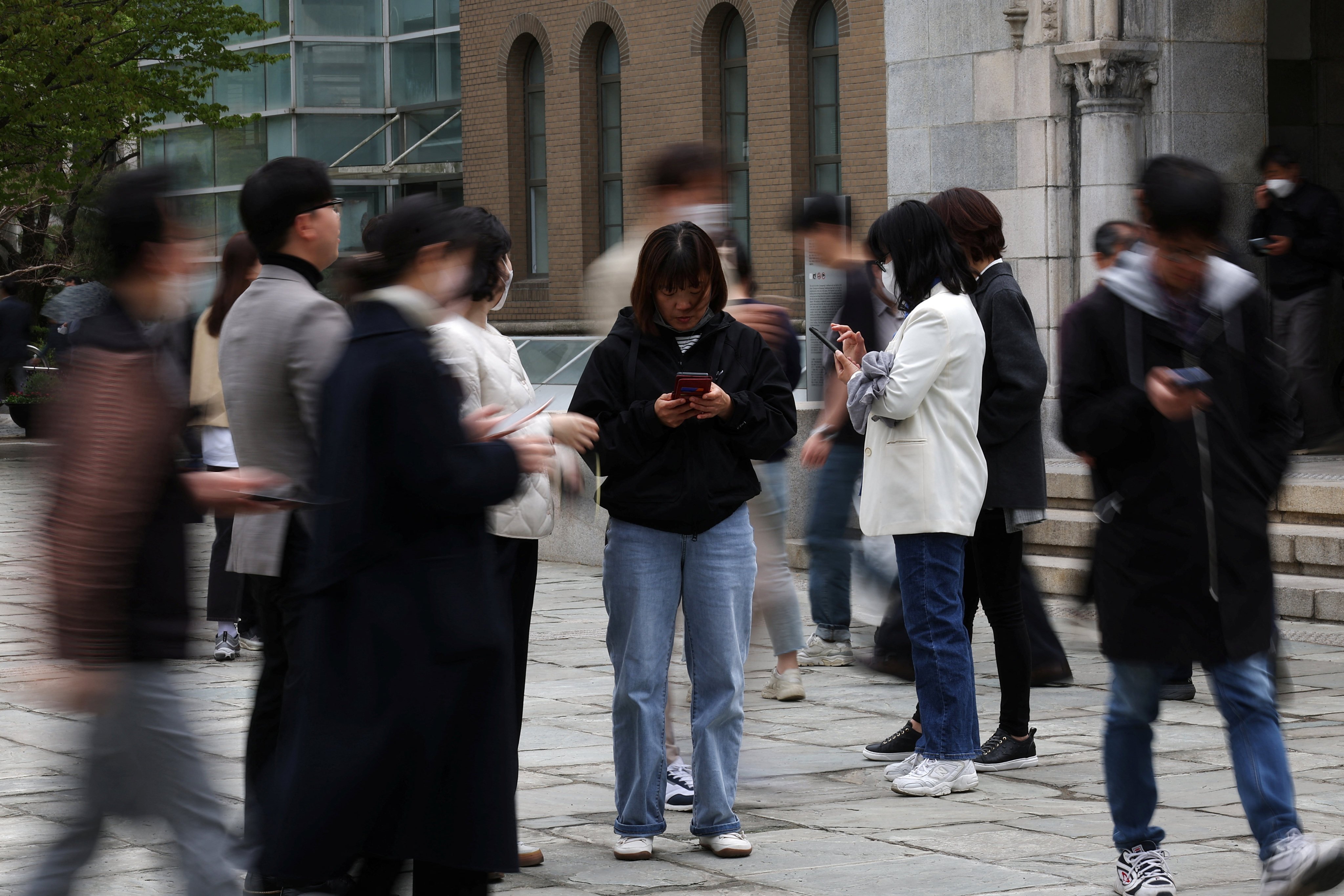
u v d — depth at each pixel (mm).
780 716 10070
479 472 4867
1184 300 5922
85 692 5004
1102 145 17953
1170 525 5863
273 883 5586
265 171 6047
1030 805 7855
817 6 32219
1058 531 14930
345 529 4867
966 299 7891
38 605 5043
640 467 6895
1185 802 7855
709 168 8375
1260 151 18578
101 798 5184
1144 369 5855
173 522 5109
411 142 45875
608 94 38094
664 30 35562
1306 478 14359
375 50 46219
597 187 38406
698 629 7020
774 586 10266
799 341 8844
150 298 5191
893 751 8844
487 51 41281
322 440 4957
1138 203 5953
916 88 19656
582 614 14391
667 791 8000
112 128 35500
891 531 7918
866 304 10781
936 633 8039
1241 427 5875
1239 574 5848
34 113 34375
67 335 5176
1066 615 13469
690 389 6672
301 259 6062
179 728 5184
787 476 16000
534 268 40906
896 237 7891
